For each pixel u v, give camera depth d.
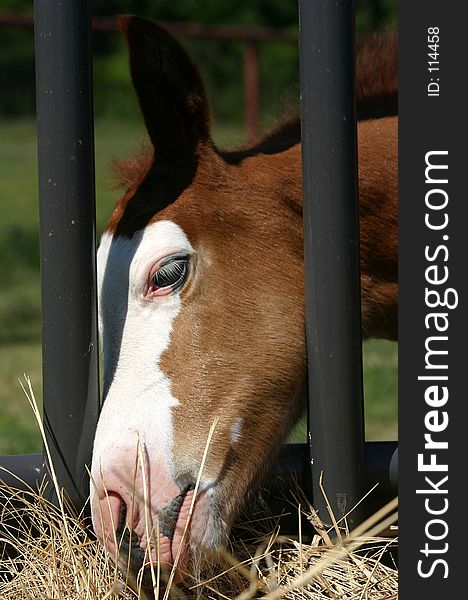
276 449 4.33
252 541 4.33
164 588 3.99
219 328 4.23
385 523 4.07
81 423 4.06
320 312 4.09
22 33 31.70
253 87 21.17
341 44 3.97
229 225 4.38
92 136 3.96
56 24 3.84
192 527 3.94
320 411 4.13
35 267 16.31
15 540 4.15
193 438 4.05
